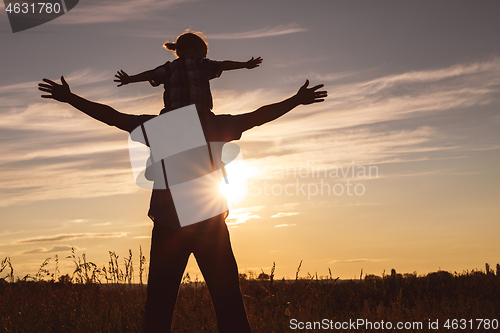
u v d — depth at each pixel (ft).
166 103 9.68
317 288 20.16
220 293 9.28
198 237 9.25
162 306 9.04
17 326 14.97
